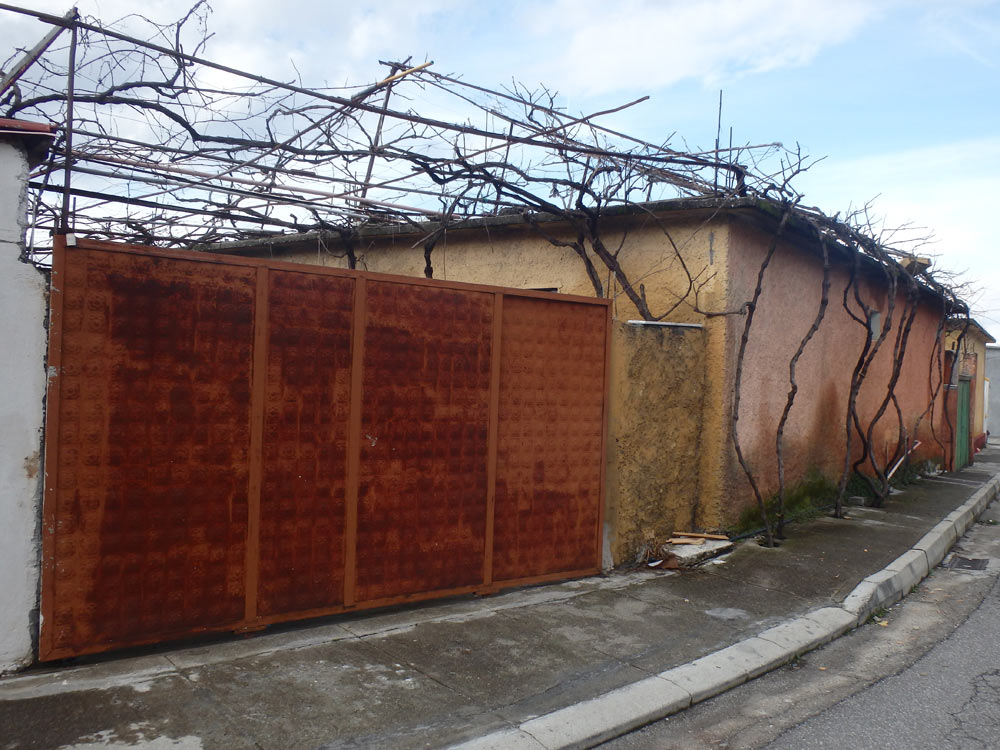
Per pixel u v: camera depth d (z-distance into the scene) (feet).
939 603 20.65
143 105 17.29
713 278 23.54
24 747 10.08
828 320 31.81
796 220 24.52
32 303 12.19
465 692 12.73
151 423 13.30
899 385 41.88
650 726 12.52
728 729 12.51
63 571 12.48
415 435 16.75
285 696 12.11
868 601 19.15
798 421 29.35
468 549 17.76
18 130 11.90
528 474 18.80
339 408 15.56
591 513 20.15
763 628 16.72
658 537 22.25
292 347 14.90
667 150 24.27
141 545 13.23
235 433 14.21
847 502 33.09
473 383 17.66
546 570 19.29
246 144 19.84
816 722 12.84
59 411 12.39
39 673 12.32
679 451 22.84
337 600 15.66
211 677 12.64
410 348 16.61
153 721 11.00
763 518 24.14
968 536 30.66
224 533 14.15
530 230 28.55
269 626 15.20
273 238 35.06
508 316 18.30
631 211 24.39
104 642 12.87
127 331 13.04
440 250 31.55
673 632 16.19
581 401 19.77
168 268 13.46
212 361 13.93
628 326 20.97
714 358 23.39
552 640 15.38
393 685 12.82
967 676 15.11
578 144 22.79
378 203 21.93
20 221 12.13
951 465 50.60
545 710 12.25
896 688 14.43
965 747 11.99
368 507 16.05
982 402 78.33
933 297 43.88
